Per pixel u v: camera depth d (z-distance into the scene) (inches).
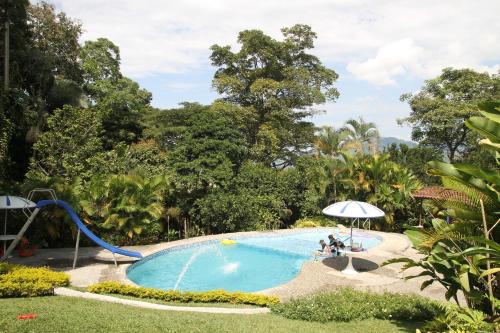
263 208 979.3
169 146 1228.5
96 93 1407.5
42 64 1054.4
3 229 640.4
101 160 863.7
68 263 566.3
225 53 1437.0
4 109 644.7
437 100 1304.1
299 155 1450.5
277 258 714.2
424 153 1163.9
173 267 637.3
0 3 927.7
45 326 267.4
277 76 1467.8
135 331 269.4
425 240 277.9
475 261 250.8
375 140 1116.5
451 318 271.9
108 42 1606.8
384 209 945.5
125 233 719.7
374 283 496.7
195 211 929.5
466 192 251.3
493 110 220.5
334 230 918.4
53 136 866.8
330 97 1462.8
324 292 427.8
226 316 354.9
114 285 434.3
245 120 1359.5
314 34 1456.7
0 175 684.7
